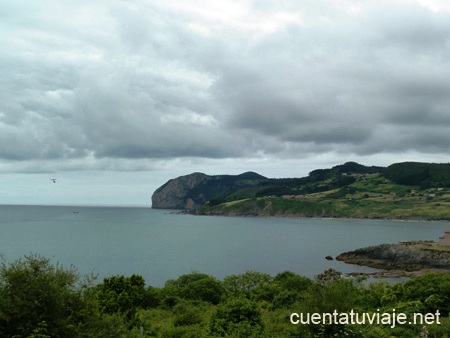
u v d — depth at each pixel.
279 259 95.88
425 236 154.75
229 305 21.48
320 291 17.89
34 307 13.20
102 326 14.60
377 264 86.62
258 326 19.89
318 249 116.19
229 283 40.31
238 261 91.81
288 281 39.62
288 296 31.56
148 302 32.88
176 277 71.06
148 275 72.69
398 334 19.23
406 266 83.31
